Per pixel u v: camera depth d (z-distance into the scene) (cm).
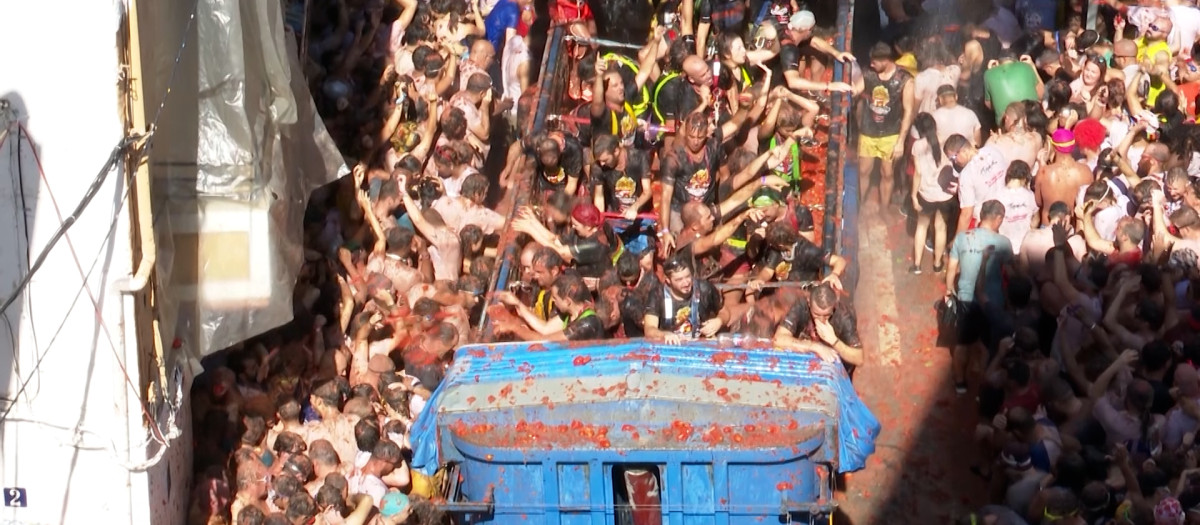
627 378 1398
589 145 2034
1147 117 2142
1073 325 1738
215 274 1608
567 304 1619
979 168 1944
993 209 1869
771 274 1698
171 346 1565
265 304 1622
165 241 1562
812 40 2173
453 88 2125
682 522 1407
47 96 1405
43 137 1413
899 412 1859
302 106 1797
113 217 1433
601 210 1884
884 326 2002
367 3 2305
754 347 1456
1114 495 1561
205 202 1596
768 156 1906
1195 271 1808
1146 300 1772
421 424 1425
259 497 1599
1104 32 2475
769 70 2098
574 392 1392
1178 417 1638
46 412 1483
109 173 1420
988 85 2186
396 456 1588
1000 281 1847
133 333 1463
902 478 1759
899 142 2164
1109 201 1891
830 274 1683
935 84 2153
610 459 1387
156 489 1521
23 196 1425
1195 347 1722
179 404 1552
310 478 1597
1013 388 1686
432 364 1725
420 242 1881
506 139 2297
